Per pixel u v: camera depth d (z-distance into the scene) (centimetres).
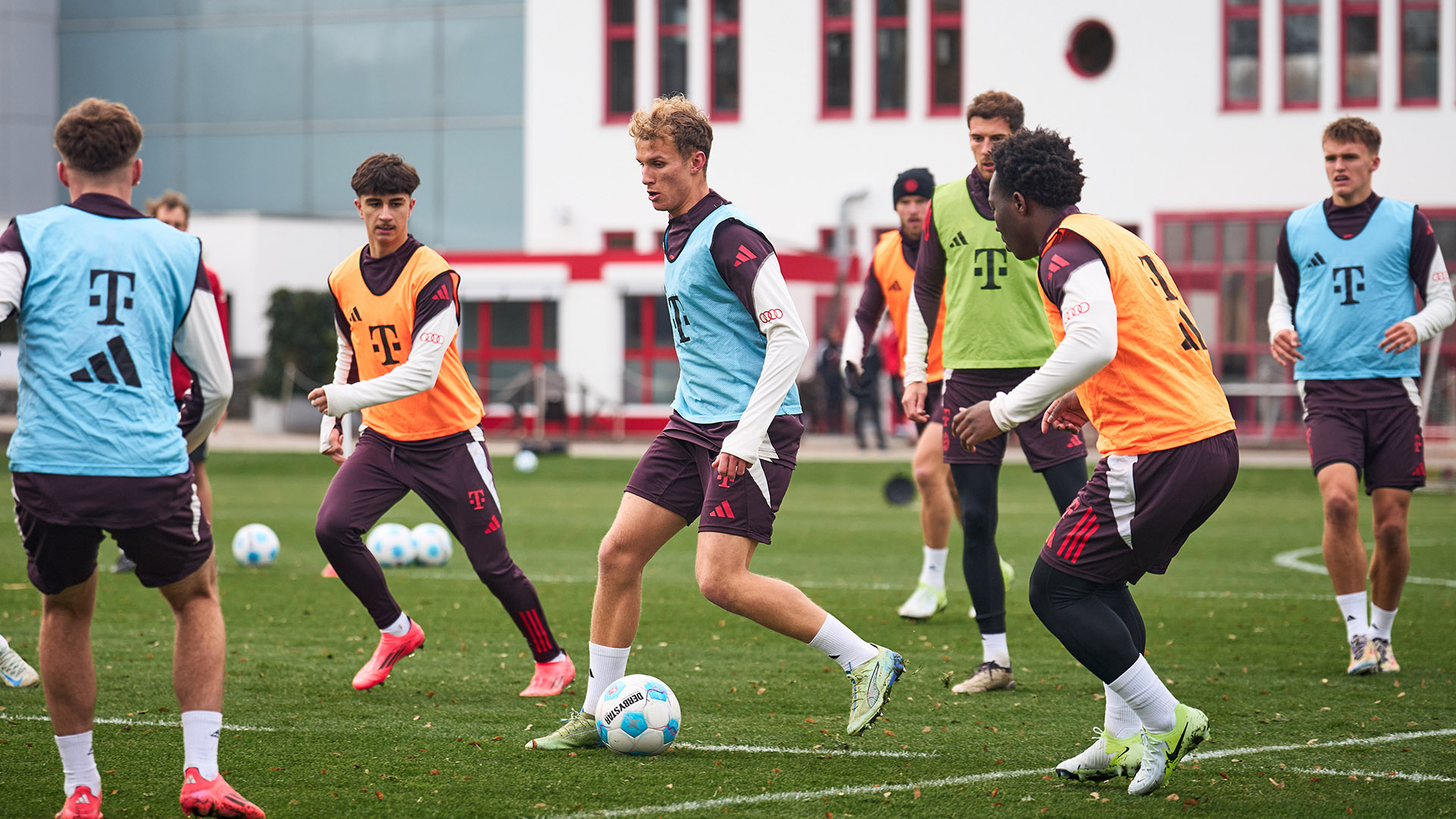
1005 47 11738
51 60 14175
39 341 1464
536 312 11138
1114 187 11581
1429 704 2239
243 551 4109
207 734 1535
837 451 9631
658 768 1809
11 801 1639
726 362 1859
